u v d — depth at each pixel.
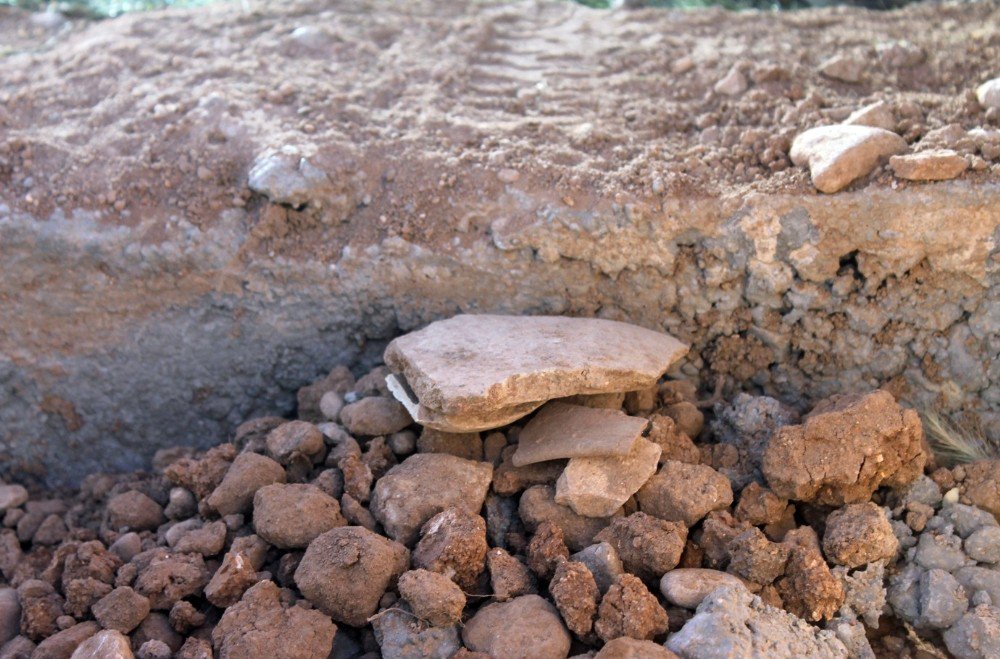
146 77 0.95
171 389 0.87
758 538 0.66
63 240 0.83
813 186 0.76
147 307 0.84
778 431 0.71
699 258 0.79
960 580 0.67
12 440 0.89
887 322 0.77
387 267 0.81
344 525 0.70
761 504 0.70
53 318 0.85
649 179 0.79
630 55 0.97
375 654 0.65
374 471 0.74
